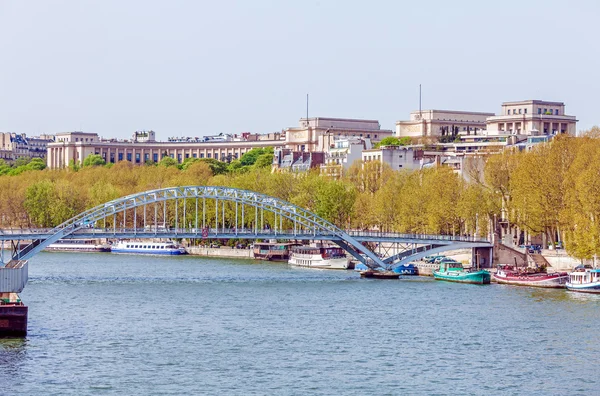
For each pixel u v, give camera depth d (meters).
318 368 191.50
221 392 174.25
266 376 185.12
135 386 177.12
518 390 177.75
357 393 174.62
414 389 177.62
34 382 177.62
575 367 193.50
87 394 171.62
